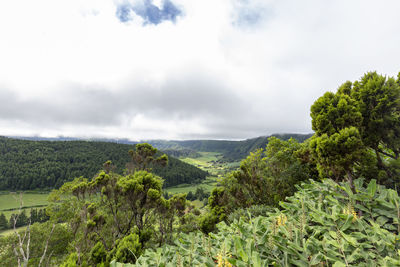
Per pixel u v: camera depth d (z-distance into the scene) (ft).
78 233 36.09
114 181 36.47
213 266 7.54
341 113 16.56
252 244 7.98
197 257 8.57
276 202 27.20
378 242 7.96
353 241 7.62
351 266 6.72
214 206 41.34
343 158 13.89
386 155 20.35
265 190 32.32
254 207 24.40
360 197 11.21
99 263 17.53
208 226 35.04
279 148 37.76
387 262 6.65
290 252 7.50
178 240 11.14
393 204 10.18
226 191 40.81
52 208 50.11
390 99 17.04
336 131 16.47
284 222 9.77
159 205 29.32
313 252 7.73
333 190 13.57
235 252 8.11
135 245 17.33
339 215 9.57
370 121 17.74
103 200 41.96
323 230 9.33
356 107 17.33
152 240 30.48
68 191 51.49
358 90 19.89
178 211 38.88
